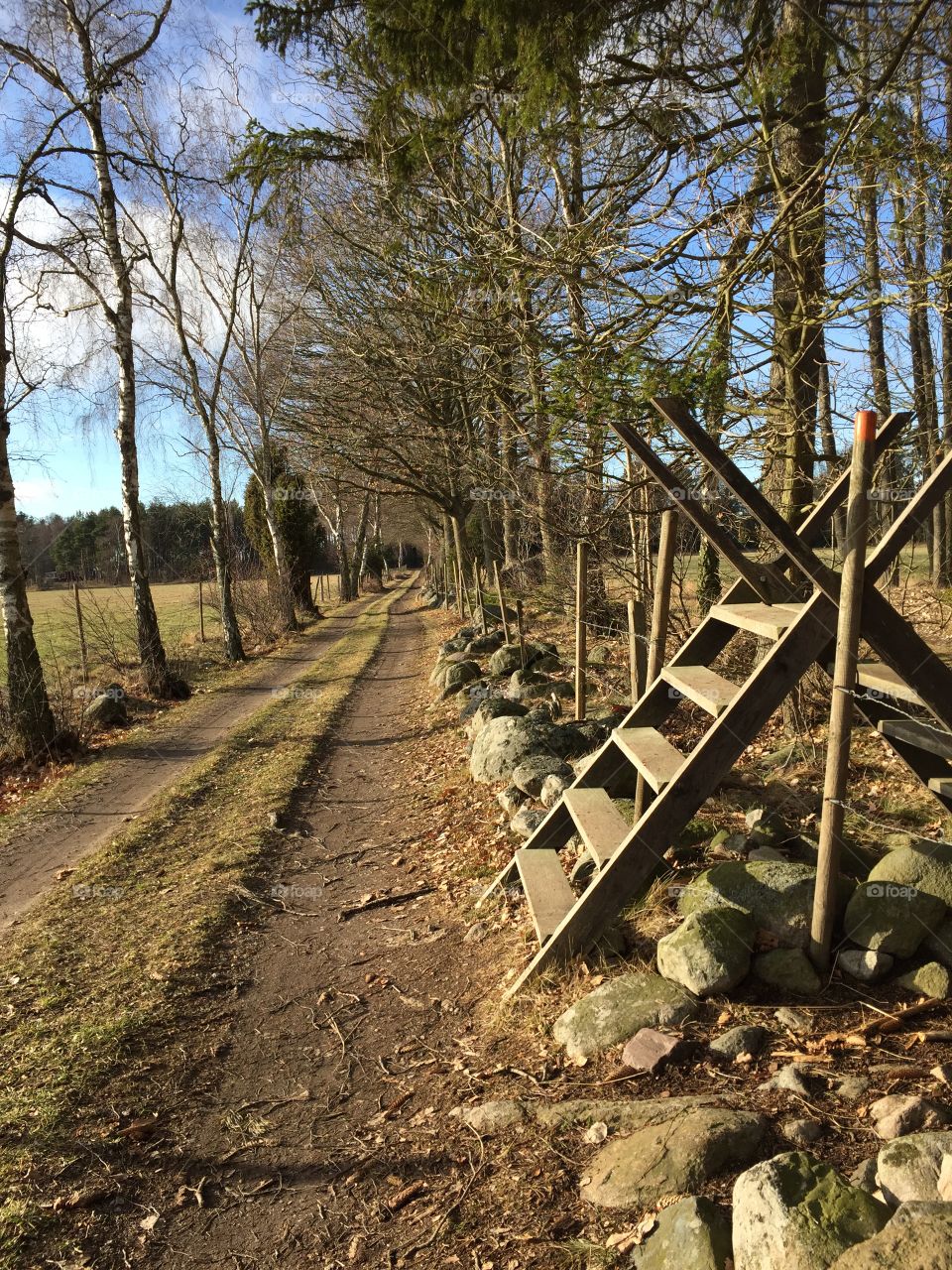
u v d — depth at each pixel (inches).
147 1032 152.0
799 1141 93.7
